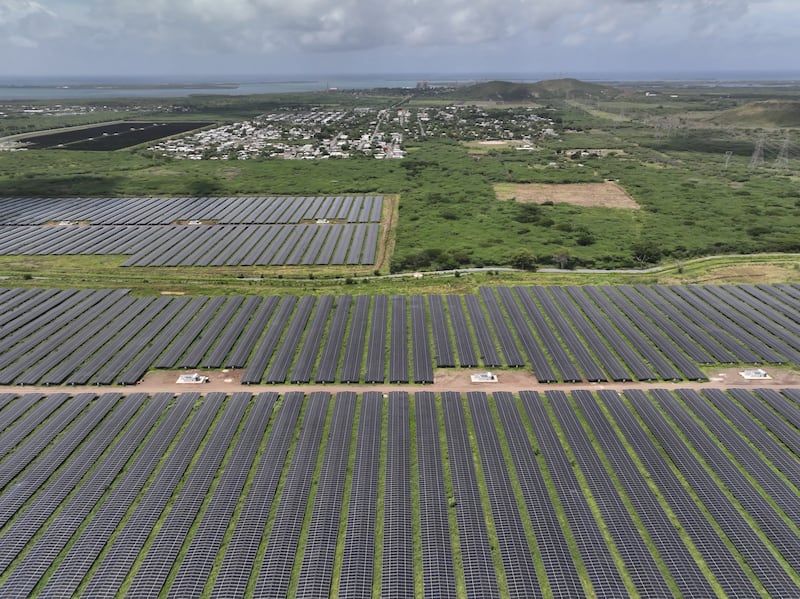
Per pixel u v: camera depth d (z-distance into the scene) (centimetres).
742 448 6338
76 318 9525
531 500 5591
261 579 4738
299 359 8206
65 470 6016
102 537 5159
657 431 6612
